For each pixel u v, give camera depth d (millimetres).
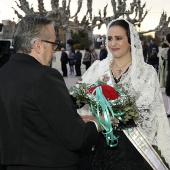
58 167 1821
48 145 1781
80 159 2523
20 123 1754
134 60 2553
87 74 2830
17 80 1785
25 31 1852
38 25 1872
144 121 2502
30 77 1770
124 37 2580
